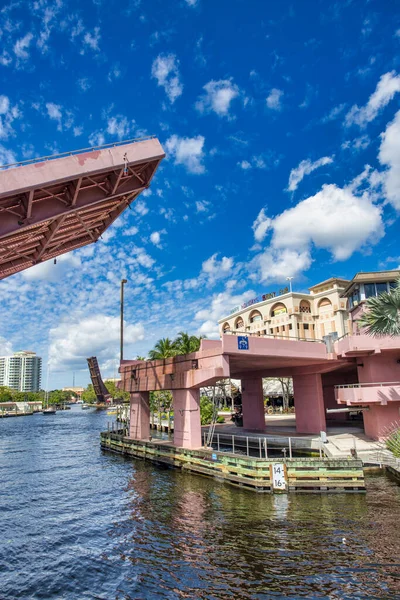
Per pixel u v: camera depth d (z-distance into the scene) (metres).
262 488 17.45
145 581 10.01
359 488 16.73
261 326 71.25
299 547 11.41
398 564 10.15
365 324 21.67
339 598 8.77
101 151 12.91
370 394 23.55
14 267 18.88
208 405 42.31
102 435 36.38
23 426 70.94
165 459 25.44
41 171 11.78
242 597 8.99
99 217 18.23
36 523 14.93
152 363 28.89
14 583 10.23
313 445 24.14
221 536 12.60
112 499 17.95
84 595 9.52
